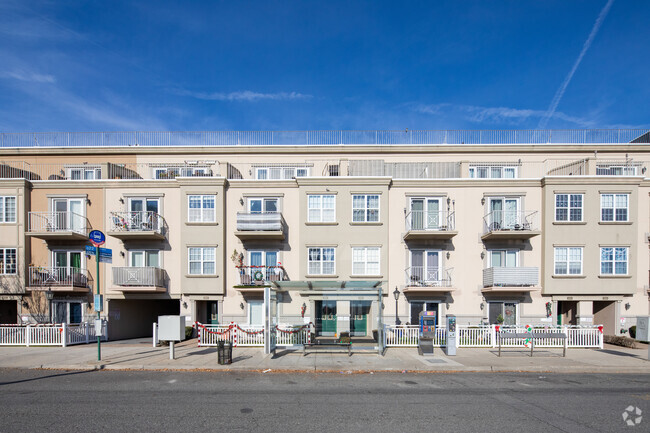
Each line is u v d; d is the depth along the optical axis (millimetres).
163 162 24891
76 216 21672
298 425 7527
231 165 23469
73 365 13094
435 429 7348
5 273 21078
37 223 21531
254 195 21609
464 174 22000
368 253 20906
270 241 21469
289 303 20797
